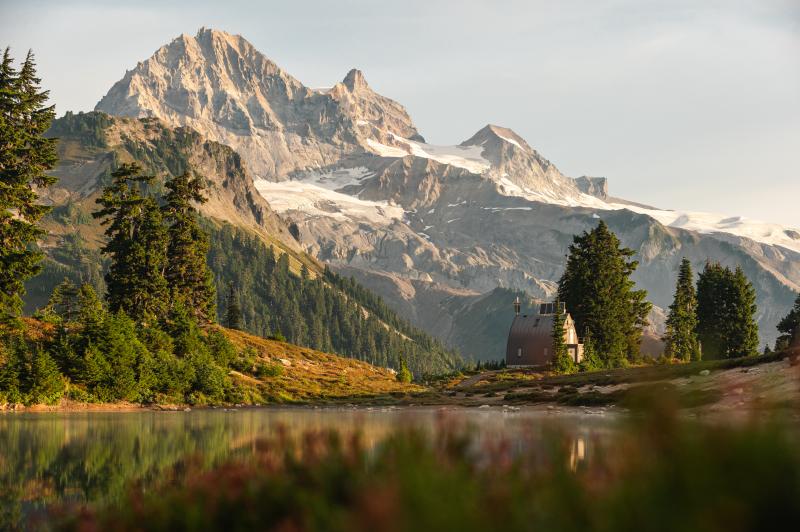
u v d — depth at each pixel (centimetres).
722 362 6378
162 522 1274
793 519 744
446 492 909
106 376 7069
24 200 6944
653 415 917
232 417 5638
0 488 2166
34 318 7894
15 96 6956
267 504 1195
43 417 5384
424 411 6719
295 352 12294
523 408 6712
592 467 1068
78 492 2084
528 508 888
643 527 777
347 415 5975
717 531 727
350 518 910
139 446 3234
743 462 789
